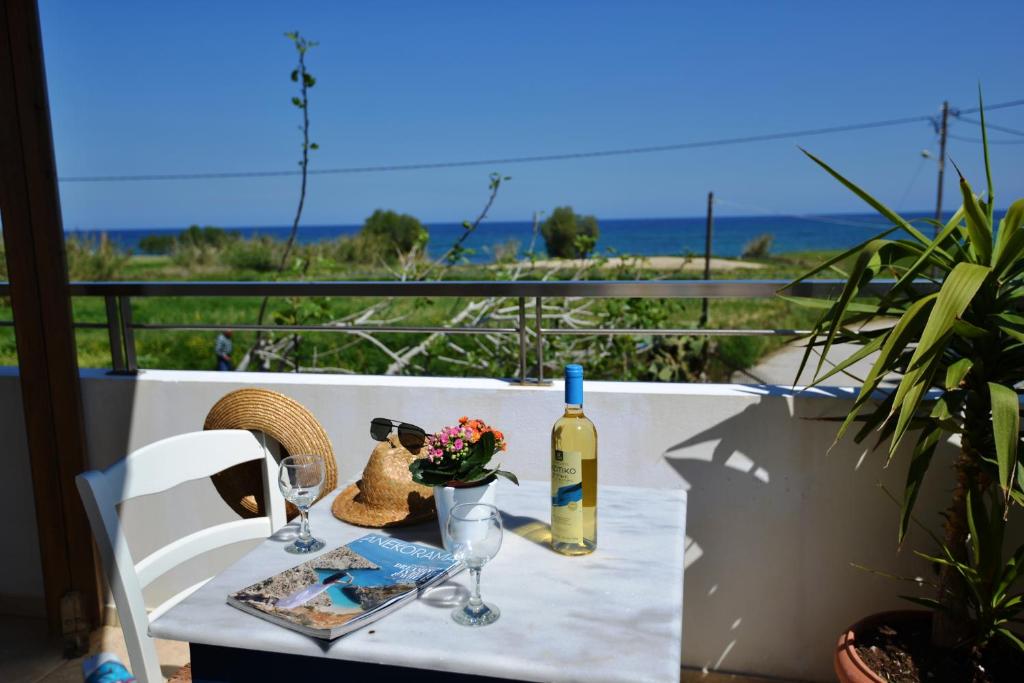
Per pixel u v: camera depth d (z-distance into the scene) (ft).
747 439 7.02
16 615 9.34
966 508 5.69
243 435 5.96
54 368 8.18
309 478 4.83
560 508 4.52
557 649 3.49
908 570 6.86
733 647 7.40
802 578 7.12
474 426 4.62
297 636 3.66
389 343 26.07
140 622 4.86
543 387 7.44
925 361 4.73
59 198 8.17
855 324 6.30
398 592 3.98
